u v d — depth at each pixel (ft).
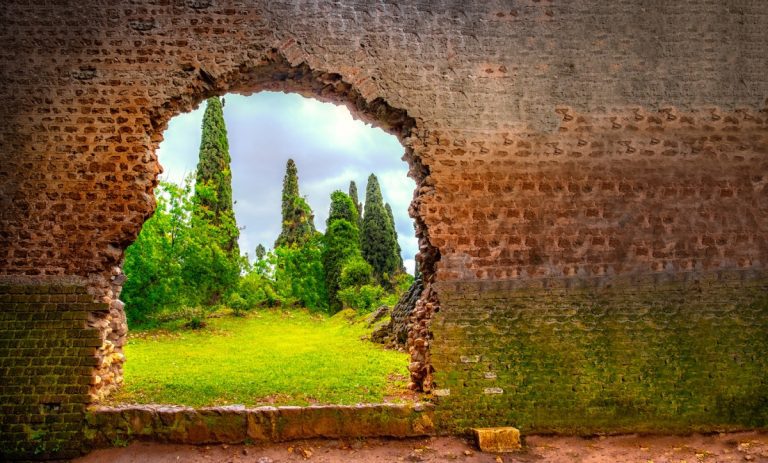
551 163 22.93
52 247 20.70
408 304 41.57
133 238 21.34
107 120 21.58
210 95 23.26
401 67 23.09
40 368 19.77
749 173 23.41
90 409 19.53
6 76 21.40
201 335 48.47
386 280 96.07
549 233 22.48
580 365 21.54
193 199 59.21
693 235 22.81
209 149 78.38
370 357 34.58
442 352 21.35
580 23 23.88
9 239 20.57
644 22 24.02
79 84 21.63
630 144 23.25
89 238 20.88
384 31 23.26
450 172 22.62
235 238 77.61
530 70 23.50
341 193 86.12
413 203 23.81
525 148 22.97
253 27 22.66
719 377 21.80
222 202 77.51
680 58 23.88
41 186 20.97
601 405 21.27
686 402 21.49
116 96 21.75
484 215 22.44
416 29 23.39
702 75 23.82
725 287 22.52
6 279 20.29
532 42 23.66
